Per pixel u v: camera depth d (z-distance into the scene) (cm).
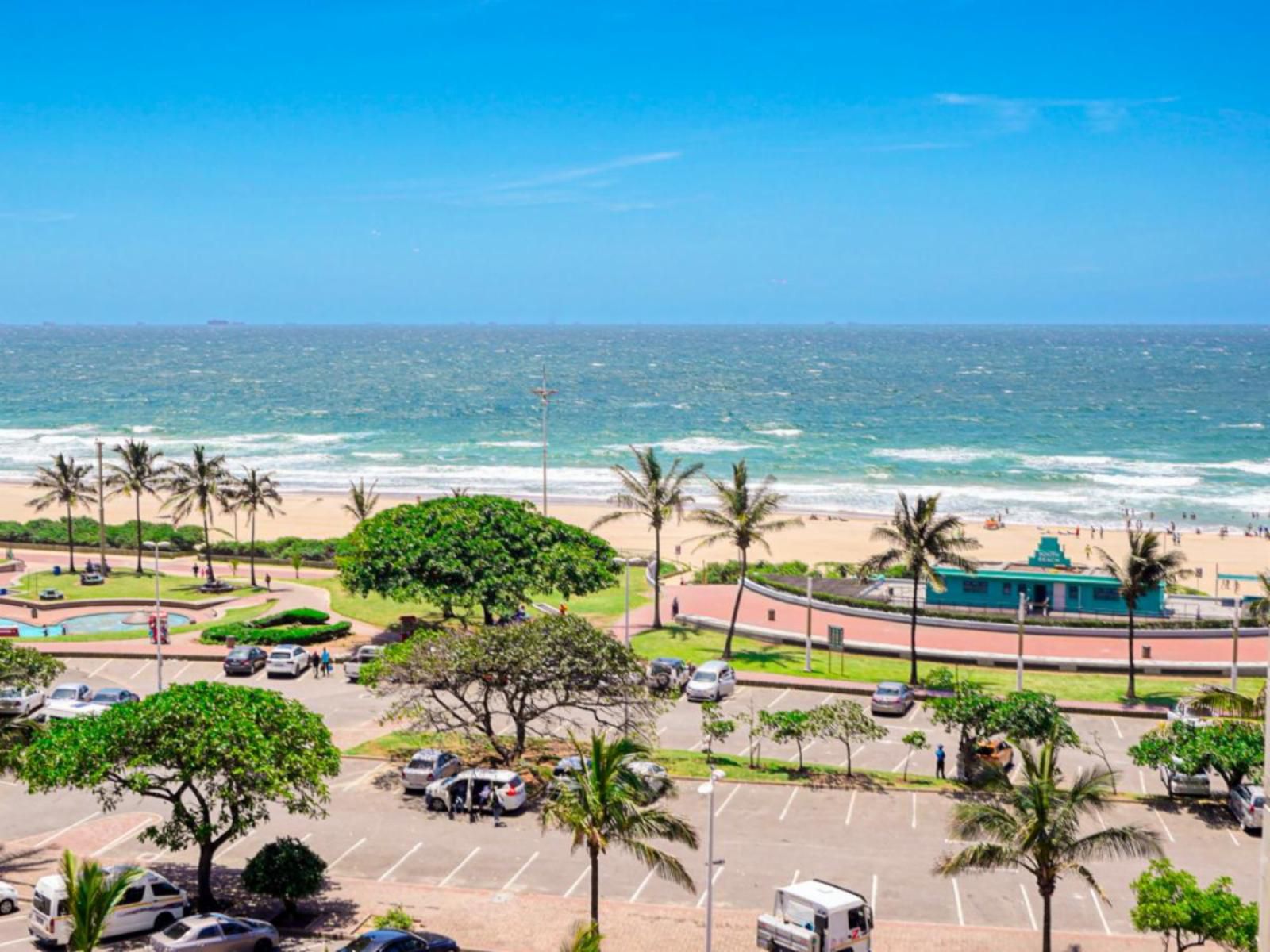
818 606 9256
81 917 3011
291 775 4069
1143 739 5444
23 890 4197
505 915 4084
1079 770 5784
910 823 4991
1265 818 1792
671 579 10694
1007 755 5734
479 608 9012
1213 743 5134
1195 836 4925
